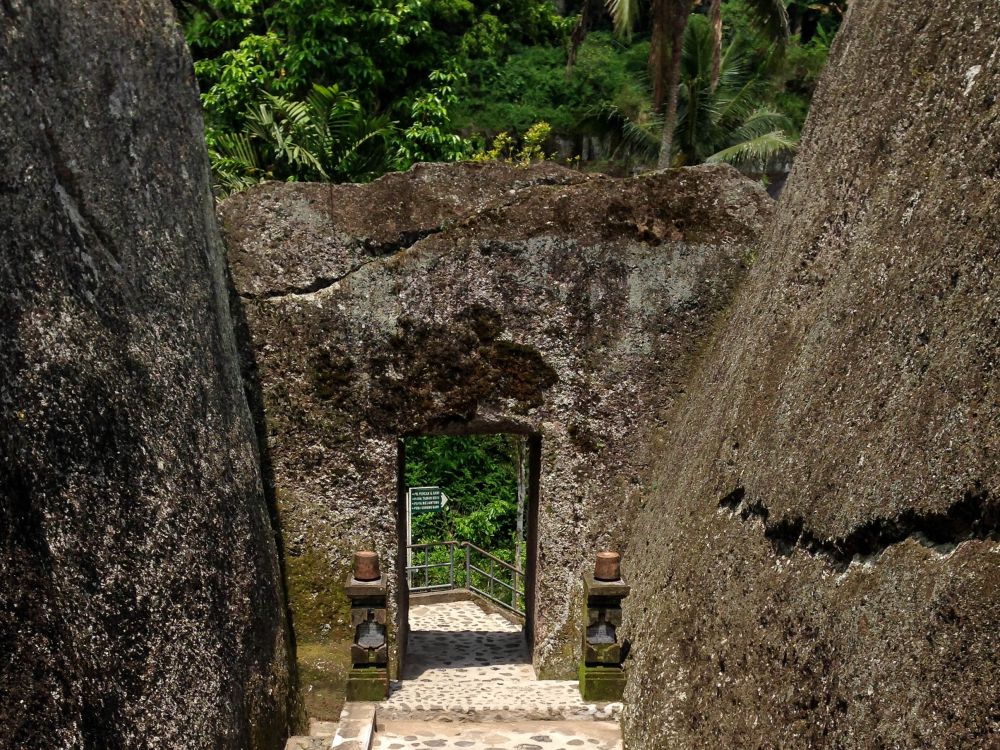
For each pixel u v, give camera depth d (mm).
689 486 5387
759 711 3693
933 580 2762
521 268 6184
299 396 6105
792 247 4891
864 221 4012
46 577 3123
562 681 6207
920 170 3590
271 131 11570
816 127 5148
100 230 3939
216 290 5305
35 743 2906
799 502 3768
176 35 5145
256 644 4867
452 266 6145
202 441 4578
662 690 4840
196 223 5105
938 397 2965
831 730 3107
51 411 3318
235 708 4410
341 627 6062
